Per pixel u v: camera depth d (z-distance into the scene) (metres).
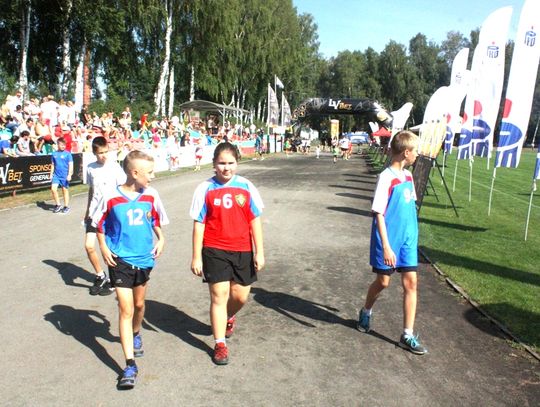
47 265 6.93
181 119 33.59
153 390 3.68
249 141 39.97
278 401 3.55
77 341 4.50
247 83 50.16
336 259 7.59
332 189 16.53
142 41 34.31
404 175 4.39
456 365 4.15
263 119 63.72
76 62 32.06
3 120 15.76
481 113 11.99
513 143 9.09
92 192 5.91
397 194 4.31
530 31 8.71
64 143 11.00
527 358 4.30
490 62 11.62
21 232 9.05
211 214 4.05
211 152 29.47
